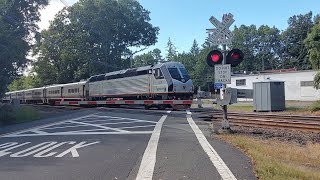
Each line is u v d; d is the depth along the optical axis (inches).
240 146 470.0
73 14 2982.3
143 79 1449.3
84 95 1910.7
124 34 3139.8
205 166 339.0
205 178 294.0
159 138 548.7
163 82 1343.5
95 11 2994.6
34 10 1627.7
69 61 2999.5
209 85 4648.1
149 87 1414.9
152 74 1397.6
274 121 786.2
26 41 1525.6
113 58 3065.9
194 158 379.2
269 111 1325.0
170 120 856.3
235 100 603.8
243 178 293.0
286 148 511.2
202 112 1110.4
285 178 296.2
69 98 2084.2
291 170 328.5
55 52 3065.9
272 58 5231.3
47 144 517.3
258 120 809.5
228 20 579.5
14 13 1534.2
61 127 764.0
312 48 1424.7
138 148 462.6
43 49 3024.1
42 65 3112.7
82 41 2933.1
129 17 3147.1
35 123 908.0
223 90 607.5
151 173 317.1
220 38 581.3
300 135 645.9
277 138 620.4
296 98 1975.9
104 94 1726.1
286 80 2016.5
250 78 2228.1
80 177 313.3
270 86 1331.2
